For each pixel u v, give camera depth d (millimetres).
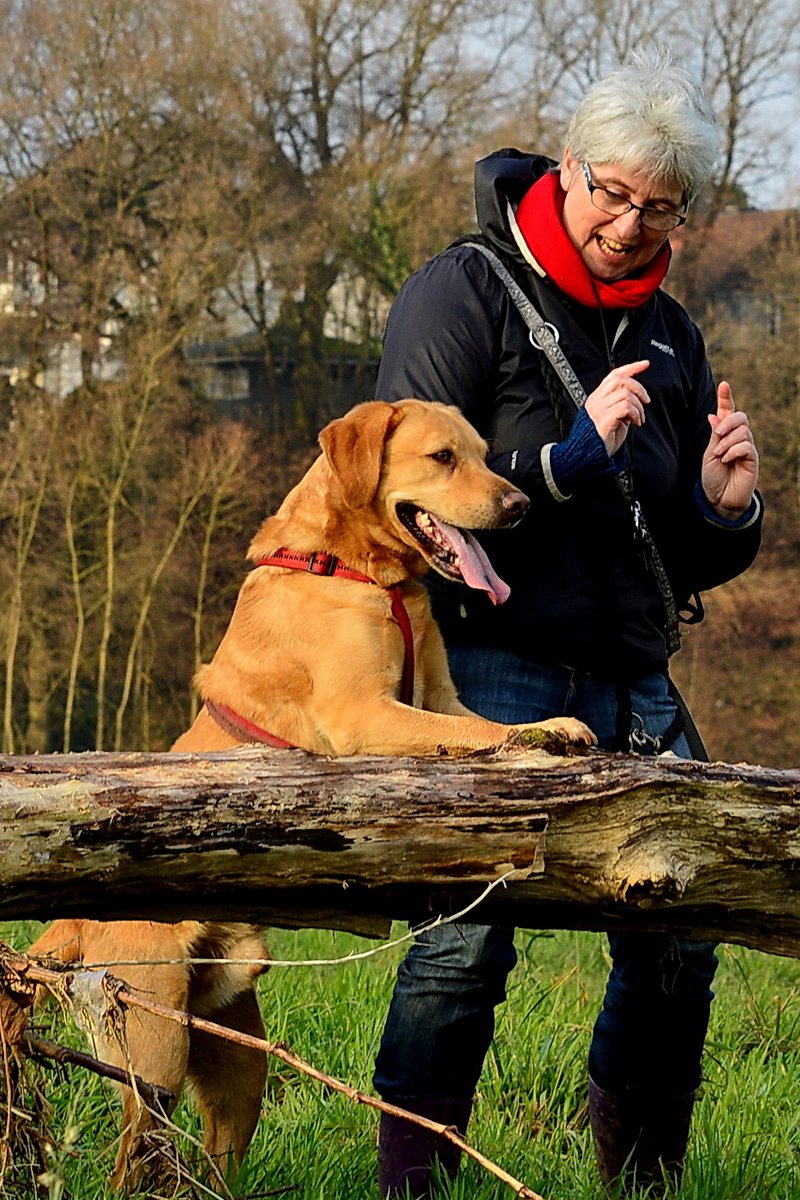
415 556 3658
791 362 25359
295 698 3582
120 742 25359
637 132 3227
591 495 3428
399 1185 3254
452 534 3445
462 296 3473
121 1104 3713
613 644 3451
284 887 2508
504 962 3283
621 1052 3549
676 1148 3596
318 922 2639
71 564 25984
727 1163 3523
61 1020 3973
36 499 25531
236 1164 3369
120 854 2381
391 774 2523
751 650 24016
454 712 3605
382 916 2654
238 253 29141
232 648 3719
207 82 29969
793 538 24641
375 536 3600
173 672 26578
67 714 24609
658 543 3639
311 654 3543
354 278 31812
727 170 28938
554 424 3439
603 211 3330
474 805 2512
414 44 31203
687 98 3301
